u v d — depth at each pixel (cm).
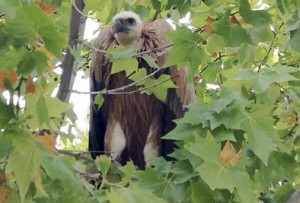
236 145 867
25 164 690
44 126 750
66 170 728
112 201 746
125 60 1045
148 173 875
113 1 1242
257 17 955
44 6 825
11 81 734
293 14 977
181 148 939
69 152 895
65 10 1155
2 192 703
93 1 1177
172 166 881
